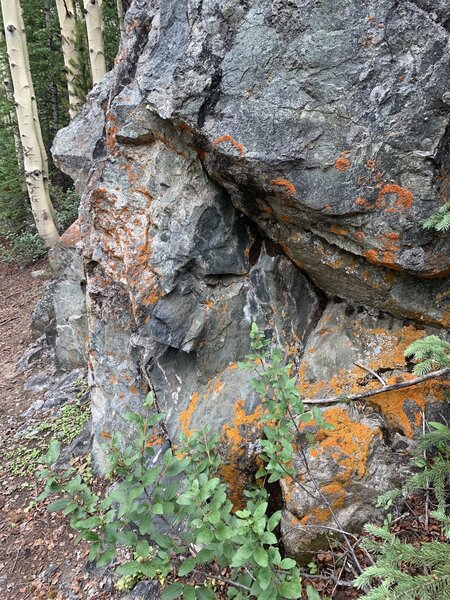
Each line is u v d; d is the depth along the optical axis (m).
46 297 6.95
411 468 2.56
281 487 2.72
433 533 2.37
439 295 2.71
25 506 3.94
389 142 2.34
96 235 3.59
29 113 9.12
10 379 6.22
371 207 2.41
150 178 3.21
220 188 3.05
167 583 2.79
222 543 1.78
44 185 9.63
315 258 2.88
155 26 3.14
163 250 3.16
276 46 2.48
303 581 2.41
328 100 2.40
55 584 3.19
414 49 2.29
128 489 1.97
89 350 3.89
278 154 2.46
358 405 2.75
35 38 12.62
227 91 2.58
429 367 2.21
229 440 2.92
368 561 2.37
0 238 11.35
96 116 5.81
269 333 3.19
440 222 2.20
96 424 3.89
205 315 3.20
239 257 3.18
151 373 3.36
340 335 3.04
